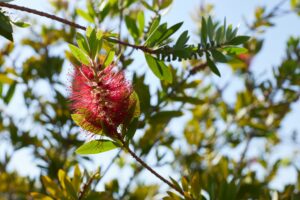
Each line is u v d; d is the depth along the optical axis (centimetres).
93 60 76
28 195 112
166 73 80
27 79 116
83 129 79
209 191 89
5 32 75
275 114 130
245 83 129
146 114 99
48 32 121
